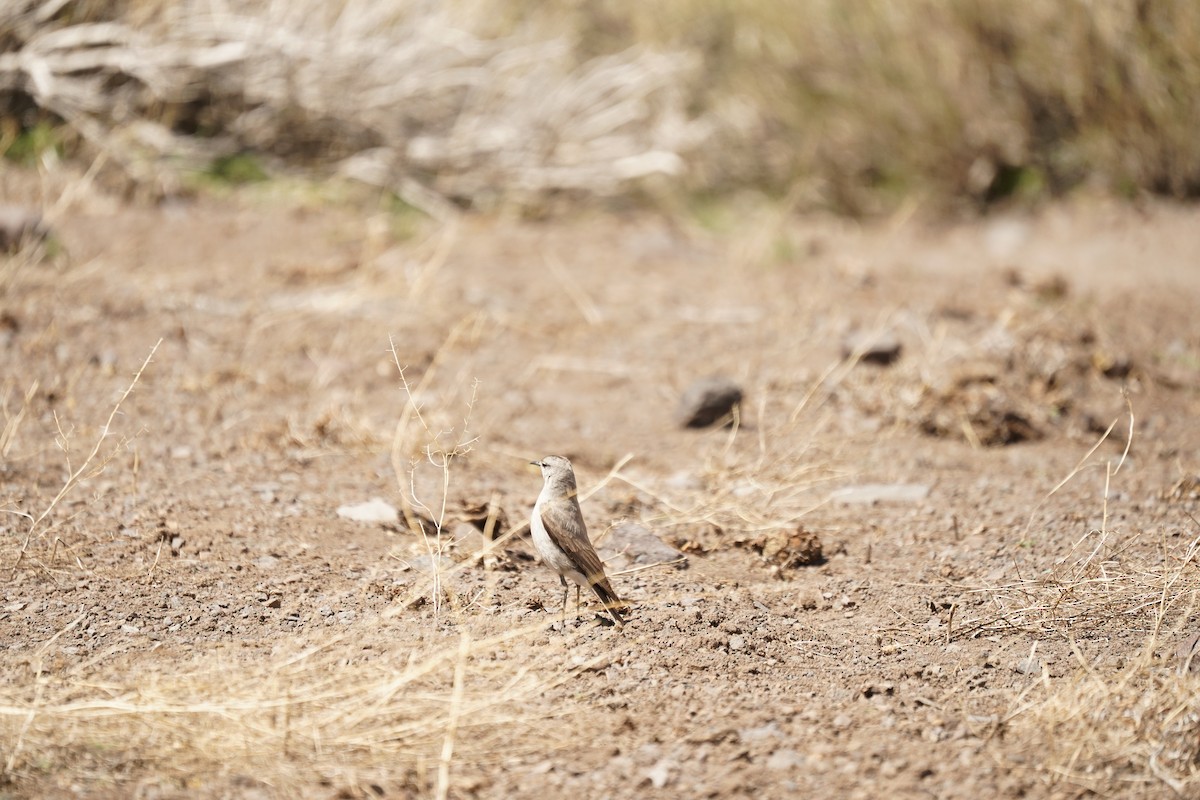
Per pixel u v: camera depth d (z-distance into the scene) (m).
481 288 28.23
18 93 30.77
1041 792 10.73
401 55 34.34
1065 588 14.52
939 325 24.78
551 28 39.44
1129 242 33.50
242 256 28.31
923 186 38.97
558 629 13.55
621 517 17.05
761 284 29.97
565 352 24.89
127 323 23.41
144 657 12.70
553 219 36.94
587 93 38.62
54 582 14.21
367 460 18.73
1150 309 27.08
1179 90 34.78
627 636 13.50
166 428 19.25
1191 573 14.52
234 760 11.08
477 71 35.47
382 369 22.75
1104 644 13.35
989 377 21.44
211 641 13.13
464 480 18.17
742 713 12.04
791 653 13.41
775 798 10.66
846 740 11.59
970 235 36.44
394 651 12.95
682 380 23.45
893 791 10.76
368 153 35.19
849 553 16.27
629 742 11.54
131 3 31.28
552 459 13.85
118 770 10.87
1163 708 11.62
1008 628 13.88
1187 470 18.69
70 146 30.88
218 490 17.14
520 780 10.98
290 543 15.65
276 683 11.89
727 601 14.48
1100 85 36.03
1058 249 33.81
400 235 31.88
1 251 25.33
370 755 11.27
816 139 40.19
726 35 41.28
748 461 19.42
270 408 20.50
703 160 40.94
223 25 31.94
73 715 11.39
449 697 11.93
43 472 17.09
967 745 11.45
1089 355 22.97
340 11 34.31
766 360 24.25
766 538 16.38
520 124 37.47
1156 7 34.34
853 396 21.91
